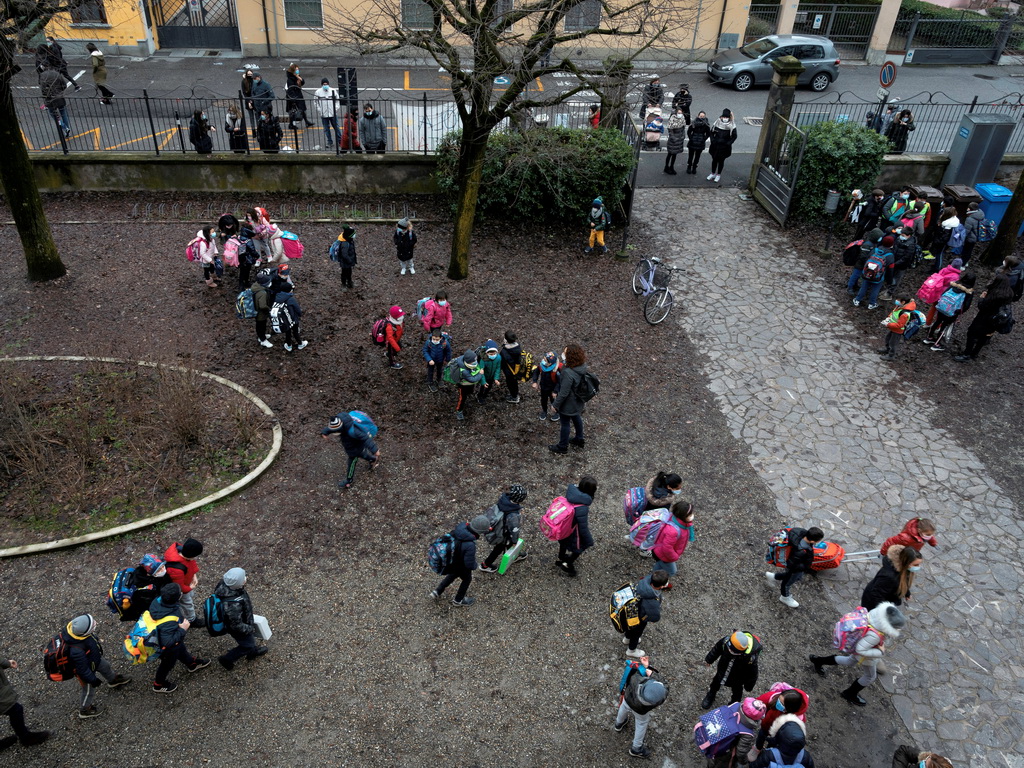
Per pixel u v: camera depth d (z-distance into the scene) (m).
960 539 10.43
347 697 7.99
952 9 33.56
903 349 14.35
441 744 7.61
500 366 11.97
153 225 16.80
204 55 28.28
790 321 14.98
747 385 13.22
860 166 17.80
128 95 23.45
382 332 12.44
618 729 7.77
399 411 12.05
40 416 11.20
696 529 10.39
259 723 7.69
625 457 11.51
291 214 17.55
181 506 10.04
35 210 13.83
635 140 17.78
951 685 8.54
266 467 10.72
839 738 7.93
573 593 9.34
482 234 17.33
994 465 11.77
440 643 8.62
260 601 8.92
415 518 10.19
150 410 11.41
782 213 18.09
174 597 7.41
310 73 26.72
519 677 8.31
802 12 31.47
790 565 9.09
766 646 8.88
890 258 14.75
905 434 12.30
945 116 22.86
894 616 7.70
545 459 11.35
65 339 13.00
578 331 14.27
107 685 7.93
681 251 17.17
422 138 20.16
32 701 7.75
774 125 18.84
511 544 9.04
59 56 18.14
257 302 12.46
